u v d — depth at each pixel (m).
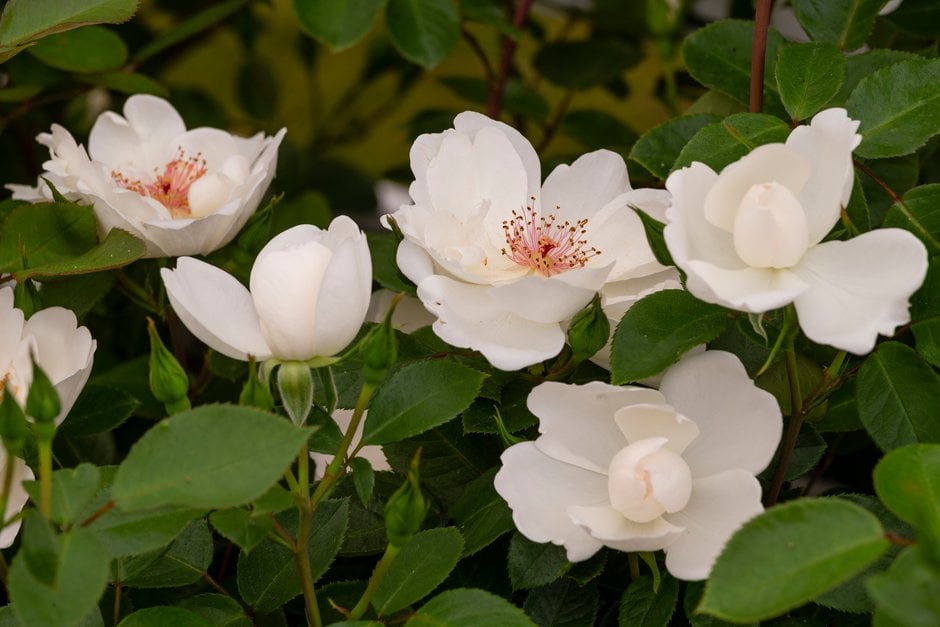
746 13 1.31
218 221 1.10
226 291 1.00
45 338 1.05
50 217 1.10
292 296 0.98
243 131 1.60
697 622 0.99
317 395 1.04
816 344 1.06
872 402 1.02
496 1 1.49
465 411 1.04
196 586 1.09
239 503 0.94
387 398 1.02
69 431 1.09
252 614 1.03
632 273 1.04
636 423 0.99
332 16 1.19
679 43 1.31
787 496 1.07
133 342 1.26
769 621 1.01
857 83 1.10
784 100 1.06
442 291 1.02
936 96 1.05
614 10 1.46
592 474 1.00
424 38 1.21
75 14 1.09
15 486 1.02
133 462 0.95
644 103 1.62
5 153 1.38
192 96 1.49
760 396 0.99
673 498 0.98
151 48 1.27
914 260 0.97
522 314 1.01
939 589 0.90
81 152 1.10
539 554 1.02
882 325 0.96
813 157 0.99
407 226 1.02
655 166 1.10
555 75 1.34
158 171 1.17
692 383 1.00
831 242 0.98
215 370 1.15
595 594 1.04
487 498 1.04
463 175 1.04
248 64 1.61
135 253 1.08
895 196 1.04
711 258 0.98
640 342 1.01
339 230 1.01
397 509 0.97
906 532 1.00
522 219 1.05
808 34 1.13
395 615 1.01
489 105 1.28
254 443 0.95
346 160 1.74
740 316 1.00
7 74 1.35
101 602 1.06
